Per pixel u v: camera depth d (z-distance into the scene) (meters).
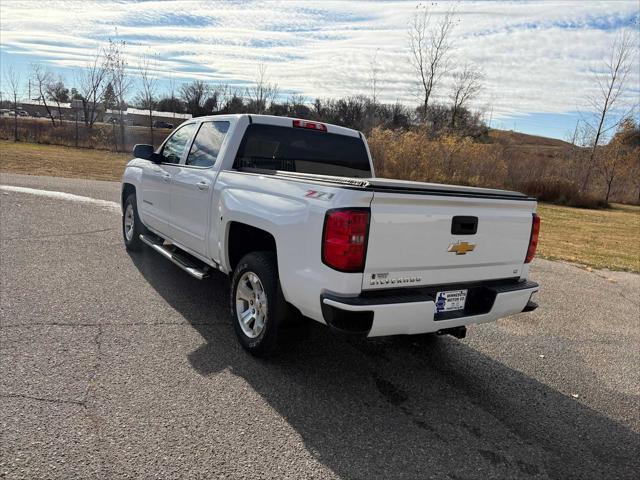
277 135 4.54
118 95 30.59
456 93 32.56
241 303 3.84
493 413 3.27
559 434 3.09
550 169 25.64
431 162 21.69
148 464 2.40
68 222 7.79
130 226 6.41
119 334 3.86
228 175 4.05
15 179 12.39
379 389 3.43
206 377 3.32
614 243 12.09
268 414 2.96
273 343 3.52
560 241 11.74
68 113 56.94
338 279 2.83
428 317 3.07
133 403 2.92
